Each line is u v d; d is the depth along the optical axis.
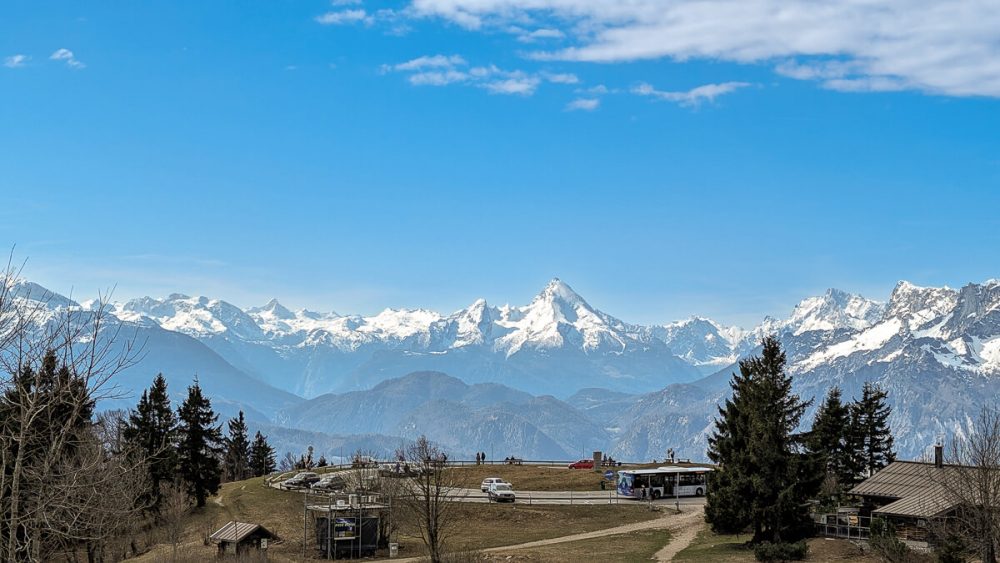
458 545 112.31
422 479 112.06
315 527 113.62
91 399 50.19
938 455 105.44
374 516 110.50
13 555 40.69
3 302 39.97
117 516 56.94
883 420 128.00
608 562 94.94
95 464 44.41
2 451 42.03
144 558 104.50
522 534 118.31
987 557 76.88
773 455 95.94
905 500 98.56
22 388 40.19
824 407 129.62
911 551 86.25
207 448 144.88
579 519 125.62
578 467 178.25
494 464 194.00
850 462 126.50
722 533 108.88
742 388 105.81
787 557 90.88
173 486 128.62
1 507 41.69
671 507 133.25
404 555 108.06
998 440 86.88
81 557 95.56
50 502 42.00
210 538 114.00
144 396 131.00
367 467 146.50
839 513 101.31
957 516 85.50
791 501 94.94
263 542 104.31
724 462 104.81
